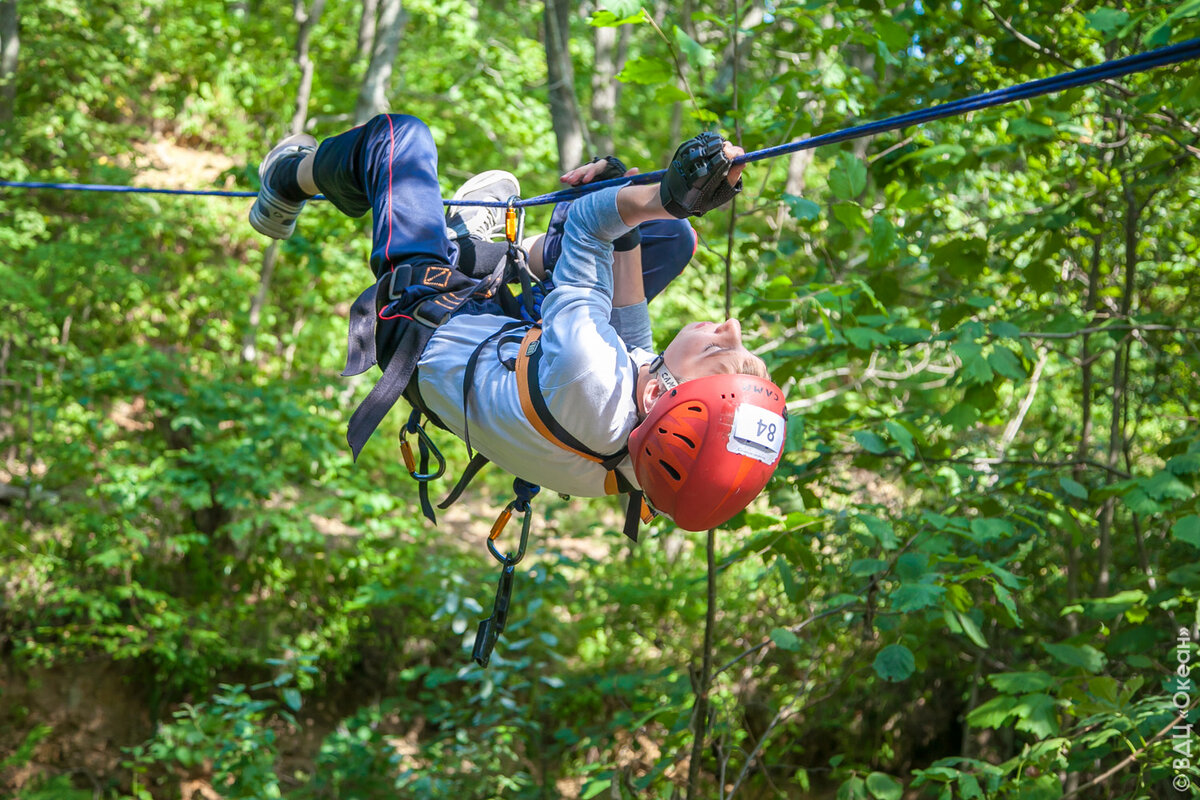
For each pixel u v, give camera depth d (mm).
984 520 3891
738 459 1715
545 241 2287
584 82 12812
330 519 9859
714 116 3766
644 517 2076
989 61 5090
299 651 8180
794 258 6207
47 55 11711
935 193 5488
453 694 9141
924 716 8445
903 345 4289
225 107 13828
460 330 2035
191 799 8547
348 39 15289
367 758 7305
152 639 8297
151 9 13945
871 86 5246
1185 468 3855
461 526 10219
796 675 8023
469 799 6645
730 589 8484
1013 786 3840
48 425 8836
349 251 11273
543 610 8289
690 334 1852
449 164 12711
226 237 12398
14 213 9773
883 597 4176
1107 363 7098
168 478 7855
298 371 11773
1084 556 6891
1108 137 5922
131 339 10977
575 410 1804
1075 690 3805
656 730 6777
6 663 8203
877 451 3971
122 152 11852
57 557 8320
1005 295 6520
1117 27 4078
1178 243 6219
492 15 14422
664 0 10805
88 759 8289
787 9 4285
